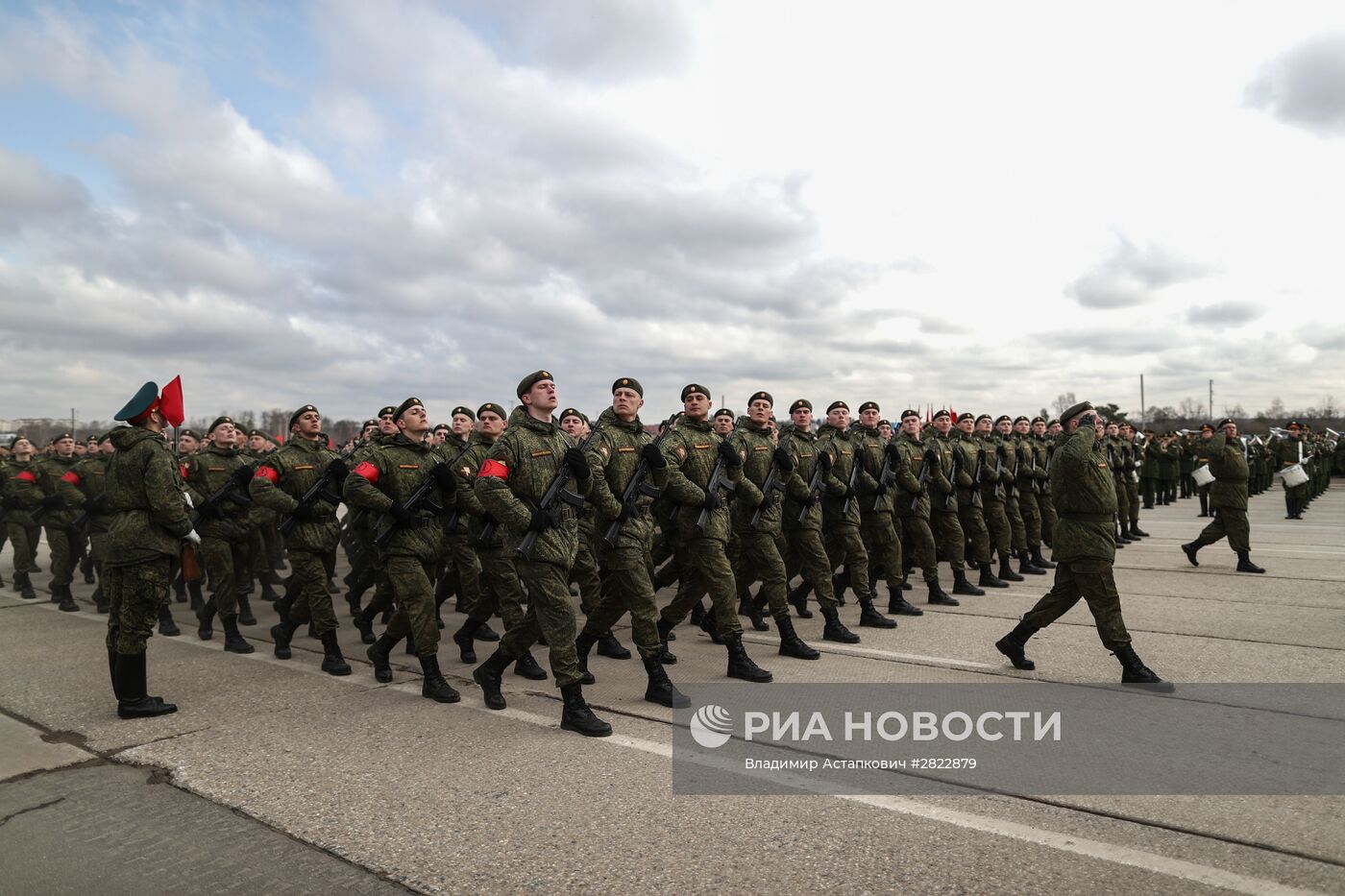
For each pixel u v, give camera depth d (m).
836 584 8.11
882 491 7.65
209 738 4.52
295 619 6.54
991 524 9.52
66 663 6.34
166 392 5.17
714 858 3.05
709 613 7.11
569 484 4.79
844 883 2.85
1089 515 5.28
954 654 6.14
